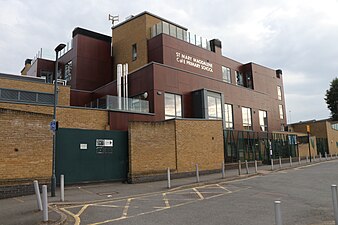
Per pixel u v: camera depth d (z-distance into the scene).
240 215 8.35
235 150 24.78
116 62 34.12
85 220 8.13
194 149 19.73
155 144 17.81
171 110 25.14
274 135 31.62
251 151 26.89
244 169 23.45
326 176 17.48
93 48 33.75
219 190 13.30
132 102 21.84
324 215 8.17
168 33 30.78
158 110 23.80
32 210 9.02
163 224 7.55
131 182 16.34
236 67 39.66
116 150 16.89
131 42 32.59
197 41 33.94
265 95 39.34
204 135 20.56
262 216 8.20
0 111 12.17
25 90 19.47
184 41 31.47
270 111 40.22
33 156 12.88
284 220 7.70
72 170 15.11
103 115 19.64
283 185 14.34
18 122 12.62
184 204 10.21
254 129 35.12
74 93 28.92
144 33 31.09
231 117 31.83
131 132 17.03
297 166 25.86
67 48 35.06
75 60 32.50
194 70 31.95
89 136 15.97
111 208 9.76
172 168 18.33
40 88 21.59
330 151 46.25
